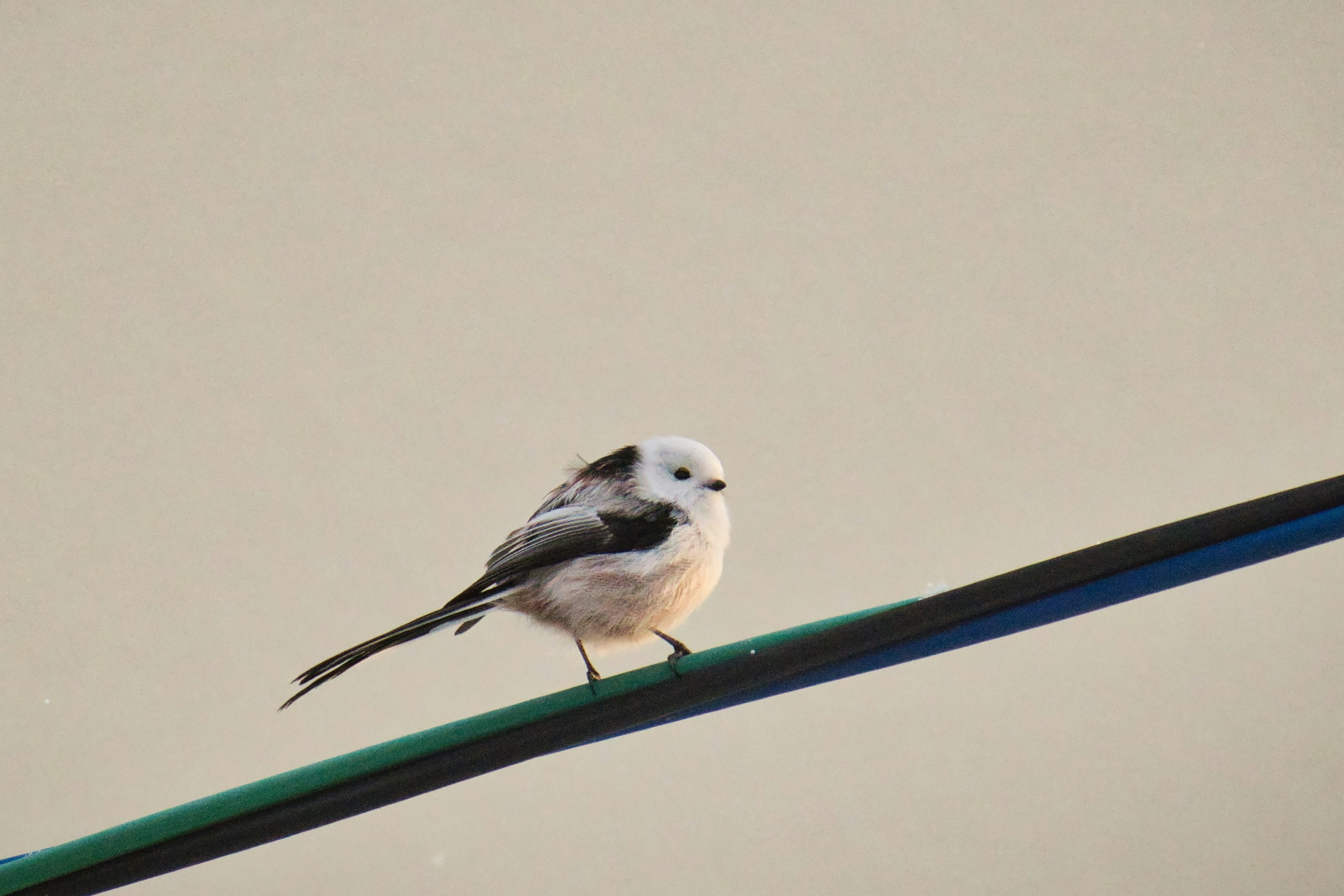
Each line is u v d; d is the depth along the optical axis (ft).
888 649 15.23
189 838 15.19
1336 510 14.84
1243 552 14.84
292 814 15.17
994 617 15.10
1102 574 14.96
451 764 15.26
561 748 15.38
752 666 15.31
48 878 15.15
